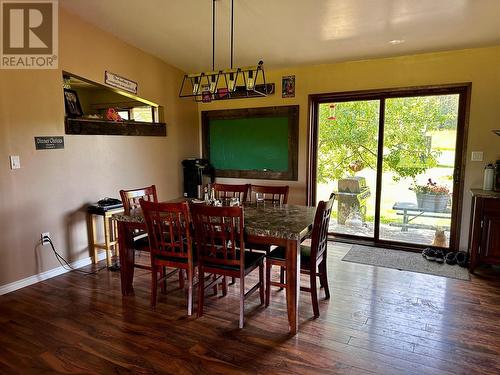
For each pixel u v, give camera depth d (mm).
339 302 2932
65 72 3557
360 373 2041
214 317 2695
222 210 2404
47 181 3455
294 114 4797
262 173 5156
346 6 3076
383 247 4410
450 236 4164
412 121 4234
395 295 3061
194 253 2801
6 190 3119
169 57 4672
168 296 3080
